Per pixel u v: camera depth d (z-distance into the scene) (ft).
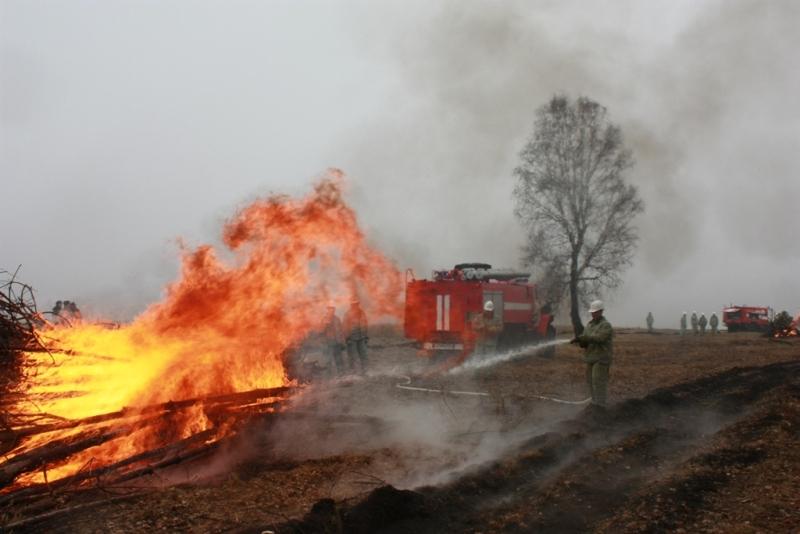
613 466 28.84
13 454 24.88
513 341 85.30
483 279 85.15
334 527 20.22
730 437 34.40
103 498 23.15
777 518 22.15
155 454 26.61
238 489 25.05
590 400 45.09
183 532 20.11
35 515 21.42
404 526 21.09
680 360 83.41
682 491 24.86
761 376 61.00
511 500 24.17
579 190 144.56
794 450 31.22
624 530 20.95
